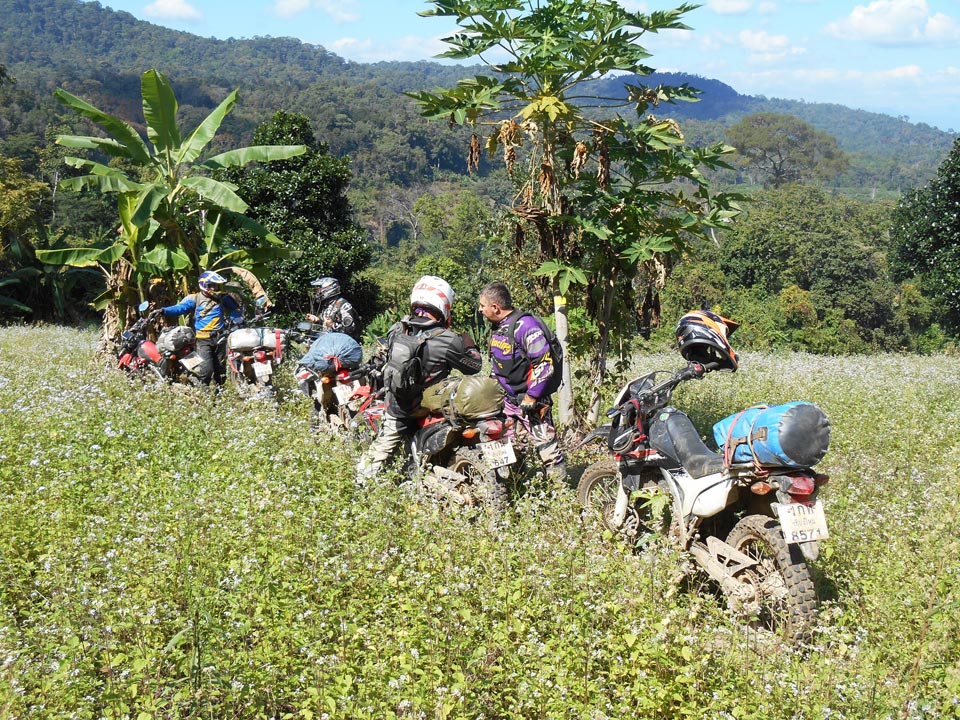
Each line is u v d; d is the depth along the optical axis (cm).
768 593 521
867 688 413
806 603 502
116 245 1412
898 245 3969
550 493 670
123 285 1398
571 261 920
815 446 507
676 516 579
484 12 823
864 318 7612
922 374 1528
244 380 1045
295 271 3005
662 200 902
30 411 855
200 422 887
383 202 19800
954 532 603
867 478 761
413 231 18262
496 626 470
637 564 538
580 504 646
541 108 817
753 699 417
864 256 7869
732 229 870
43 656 421
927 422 1030
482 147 911
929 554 561
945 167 3762
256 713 413
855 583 544
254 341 1033
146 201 1391
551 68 845
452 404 670
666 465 588
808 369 1529
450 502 655
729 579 538
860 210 10150
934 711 404
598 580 521
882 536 623
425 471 697
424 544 578
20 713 384
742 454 533
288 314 2986
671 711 417
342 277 3128
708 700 419
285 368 1199
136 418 871
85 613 455
